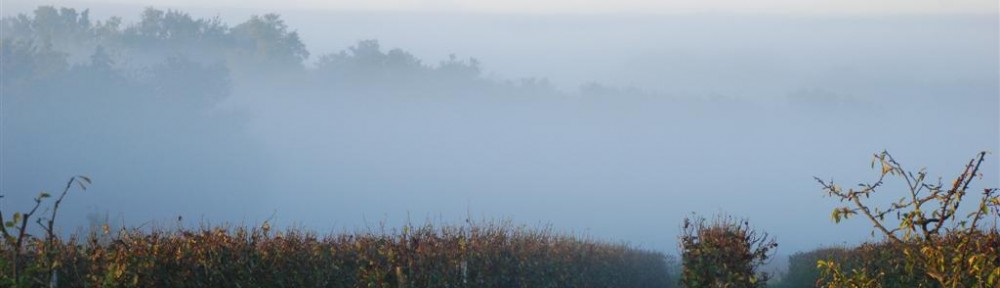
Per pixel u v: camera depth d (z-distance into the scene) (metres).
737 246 18.73
